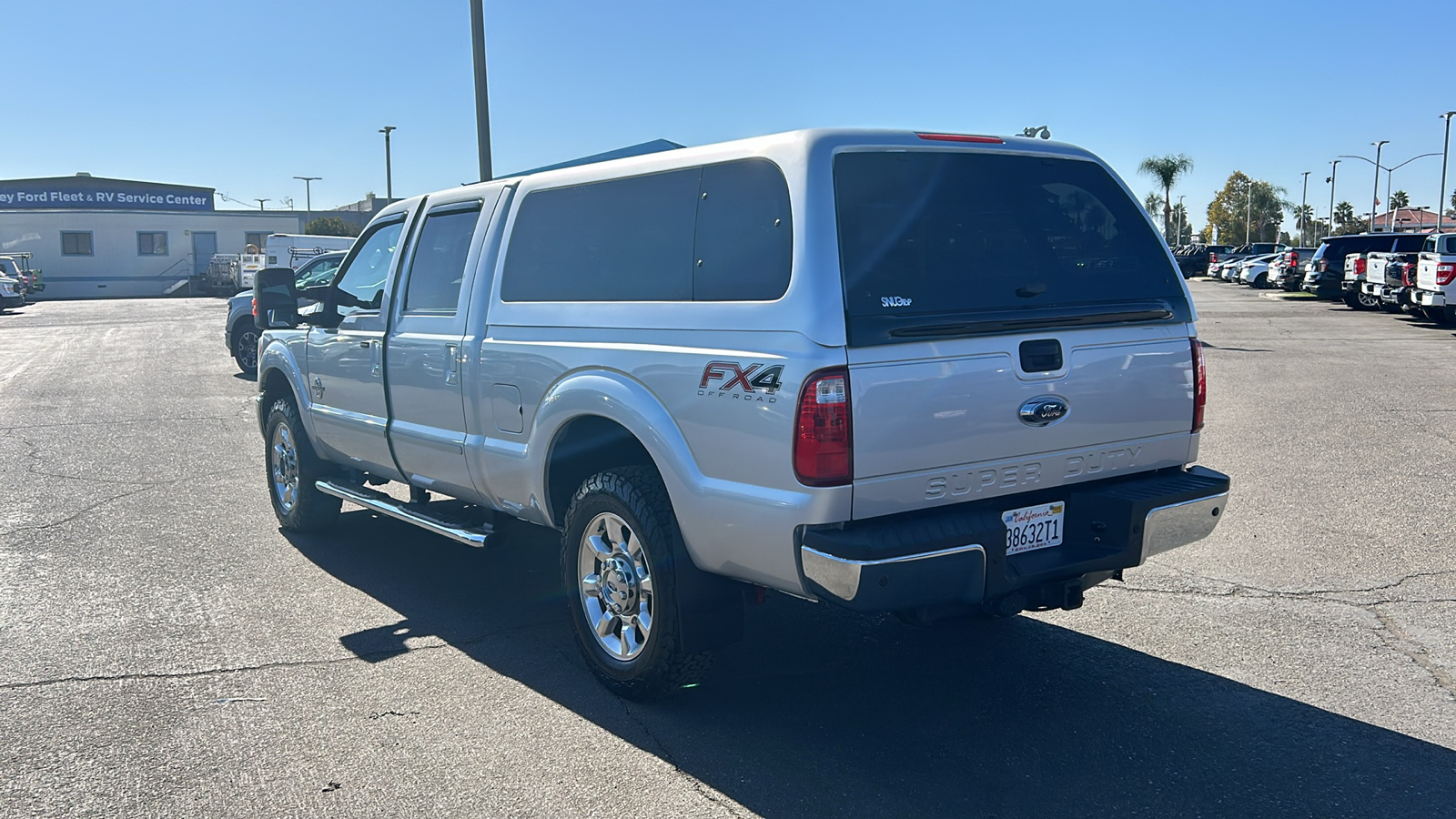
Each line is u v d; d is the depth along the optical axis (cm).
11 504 768
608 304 421
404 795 351
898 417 347
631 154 552
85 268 5222
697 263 388
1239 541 632
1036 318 375
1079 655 464
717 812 339
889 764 369
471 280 496
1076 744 382
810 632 498
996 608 383
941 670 451
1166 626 497
